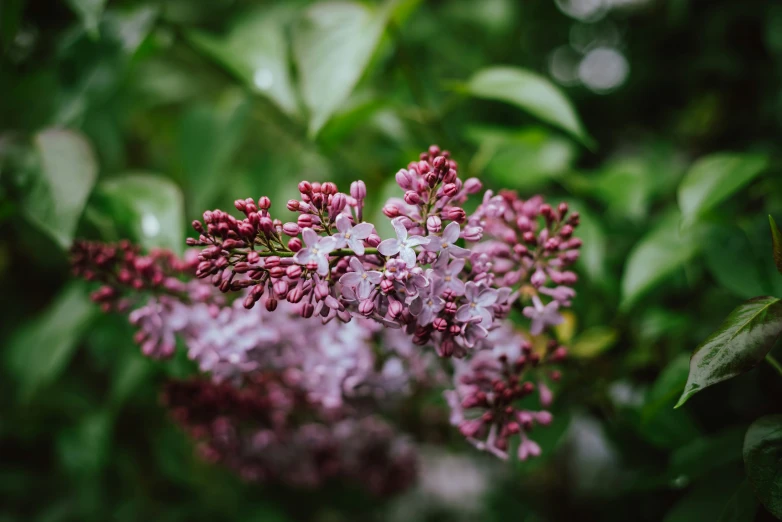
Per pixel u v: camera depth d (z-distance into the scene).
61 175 0.35
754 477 0.28
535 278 0.31
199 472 0.57
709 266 0.37
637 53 0.58
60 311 0.43
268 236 0.29
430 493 0.71
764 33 0.50
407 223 0.28
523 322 0.36
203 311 0.34
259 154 0.58
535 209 0.33
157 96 0.56
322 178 0.50
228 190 0.51
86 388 0.55
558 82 0.62
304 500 0.57
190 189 0.43
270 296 0.29
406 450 0.45
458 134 0.53
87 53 0.41
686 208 0.35
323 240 0.28
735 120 0.54
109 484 0.54
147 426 0.55
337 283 0.29
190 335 0.34
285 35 0.44
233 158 0.58
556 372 0.33
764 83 0.51
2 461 0.54
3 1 0.40
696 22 0.54
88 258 0.34
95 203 0.37
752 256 0.37
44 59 0.46
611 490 0.51
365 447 0.43
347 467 0.43
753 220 0.40
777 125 0.50
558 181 0.46
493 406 0.31
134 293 0.34
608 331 0.38
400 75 0.51
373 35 0.37
